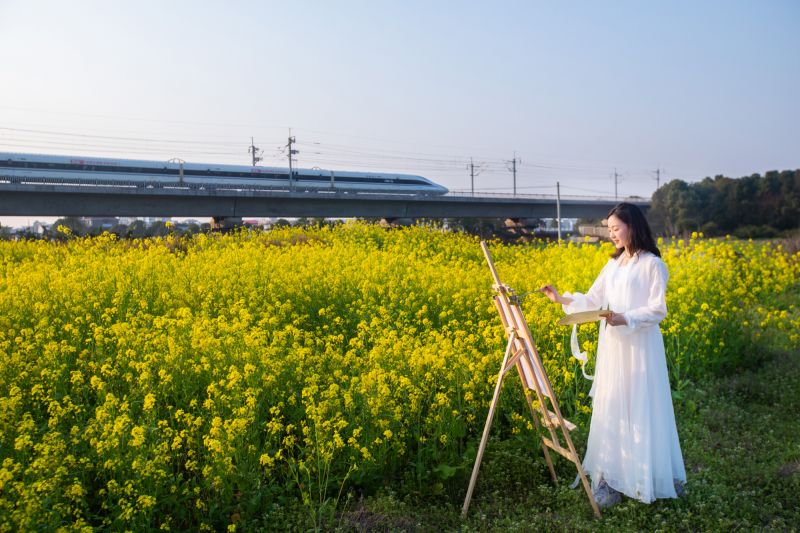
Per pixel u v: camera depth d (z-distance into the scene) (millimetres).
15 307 7328
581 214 68688
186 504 4000
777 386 6672
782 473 4668
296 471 4371
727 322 7676
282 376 5320
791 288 12648
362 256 12391
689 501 4230
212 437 4230
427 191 63938
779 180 58844
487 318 8039
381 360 5465
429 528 3965
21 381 5219
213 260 11414
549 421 4219
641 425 4133
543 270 11148
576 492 4312
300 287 8797
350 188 58125
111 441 3828
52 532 3316
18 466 3547
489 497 4391
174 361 5293
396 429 4688
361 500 4246
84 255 12344
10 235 17359
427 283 8977
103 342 6035
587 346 6125
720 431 5562
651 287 4184
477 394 5289
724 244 11852
